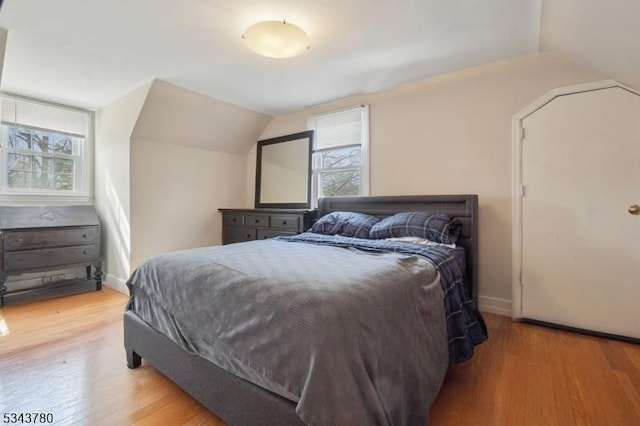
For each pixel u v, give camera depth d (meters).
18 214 3.13
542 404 1.50
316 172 3.83
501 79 2.62
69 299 3.17
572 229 2.36
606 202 2.24
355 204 3.28
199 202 3.97
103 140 3.71
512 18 2.00
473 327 1.98
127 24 2.06
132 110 3.24
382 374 1.09
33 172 3.46
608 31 1.68
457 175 2.84
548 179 2.44
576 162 2.33
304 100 3.60
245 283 1.29
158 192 3.55
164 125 3.44
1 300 2.94
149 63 2.63
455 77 2.84
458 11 1.93
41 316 2.68
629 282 2.17
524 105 2.53
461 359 1.70
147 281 1.76
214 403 1.33
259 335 1.14
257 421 1.15
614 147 2.20
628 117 2.16
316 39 2.27
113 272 3.58
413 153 3.08
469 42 2.31
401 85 3.13
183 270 1.58
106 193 3.67
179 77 2.93
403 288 1.34
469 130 2.78
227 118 3.86
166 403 1.52
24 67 2.69
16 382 1.69
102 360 1.94
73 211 3.52
